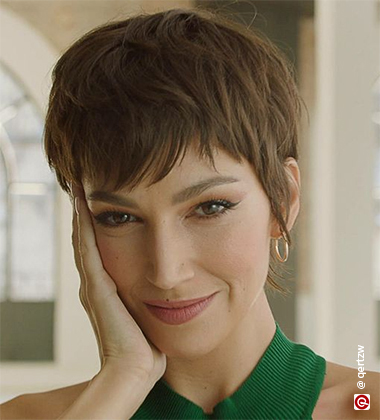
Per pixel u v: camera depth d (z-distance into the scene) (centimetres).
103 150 85
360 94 295
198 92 85
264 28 449
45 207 475
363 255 297
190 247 87
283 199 95
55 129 95
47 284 479
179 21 91
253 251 90
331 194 297
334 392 105
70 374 469
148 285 91
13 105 469
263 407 100
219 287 89
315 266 308
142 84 85
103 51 90
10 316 479
